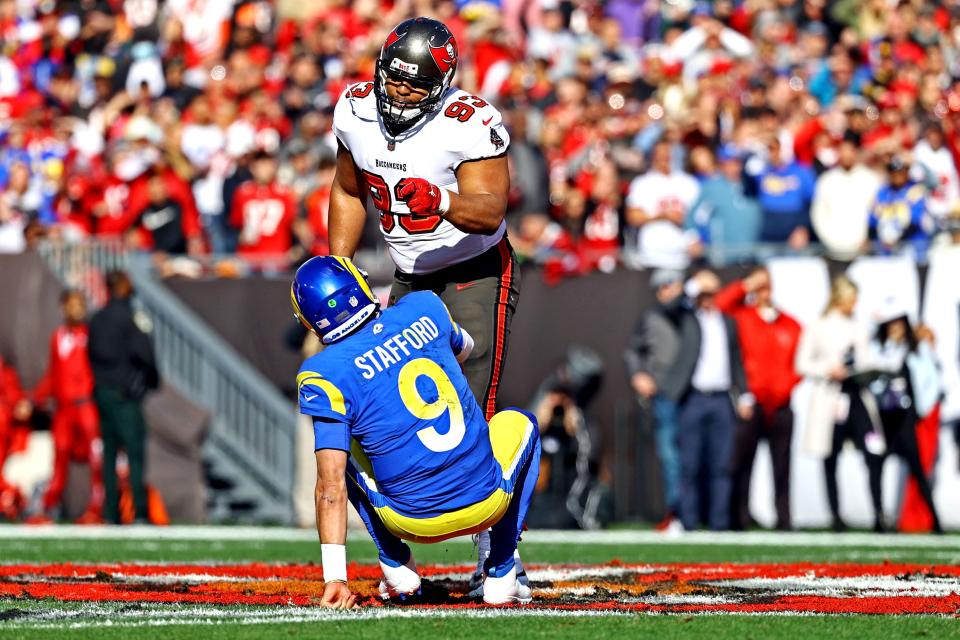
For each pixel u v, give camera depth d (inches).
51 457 1804.9
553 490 1652.3
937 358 1667.1
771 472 1700.3
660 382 1622.8
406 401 692.7
